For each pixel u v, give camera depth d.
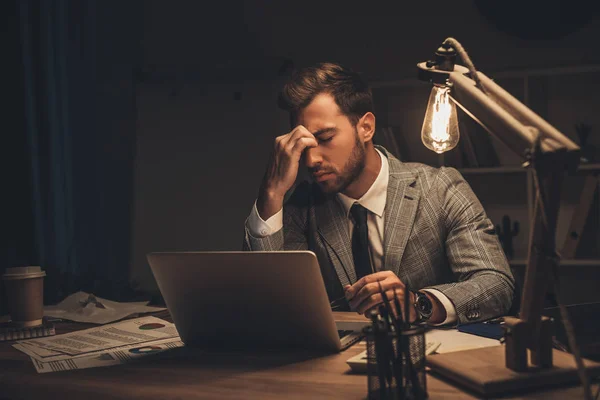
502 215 3.92
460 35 4.01
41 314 1.54
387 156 1.92
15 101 3.21
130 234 4.26
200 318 1.27
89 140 3.91
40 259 3.23
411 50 4.10
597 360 1.01
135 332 1.44
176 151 4.23
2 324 1.57
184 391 0.98
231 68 4.18
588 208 3.49
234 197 4.16
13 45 3.22
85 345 1.32
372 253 1.82
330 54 4.23
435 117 1.33
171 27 4.46
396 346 0.85
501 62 3.94
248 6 4.36
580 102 3.77
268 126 4.14
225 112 4.19
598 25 3.77
